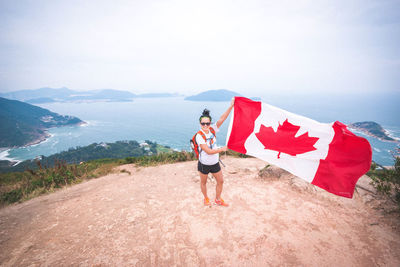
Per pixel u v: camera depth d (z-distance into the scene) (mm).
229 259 2617
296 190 4383
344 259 2584
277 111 3918
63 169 8477
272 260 2590
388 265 2477
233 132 4121
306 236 3006
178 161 9867
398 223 3238
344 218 3430
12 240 3230
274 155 3748
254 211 3672
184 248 2824
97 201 4504
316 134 3512
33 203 5395
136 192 4980
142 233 3174
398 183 3965
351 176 3119
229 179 5414
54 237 3215
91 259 2652
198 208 3863
